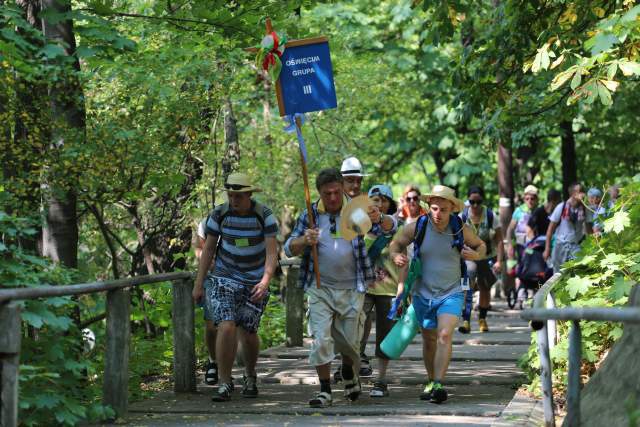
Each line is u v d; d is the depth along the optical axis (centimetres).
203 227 1285
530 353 1128
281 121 2309
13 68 1109
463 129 3594
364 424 941
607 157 3294
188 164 1582
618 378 756
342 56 2622
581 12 1338
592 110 2866
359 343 1092
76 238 1188
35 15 1227
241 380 1310
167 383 1308
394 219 1127
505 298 2805
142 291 1526
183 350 1206
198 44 1404
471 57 1553
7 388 750
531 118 1684
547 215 2067
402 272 1120
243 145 2259
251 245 1130
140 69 1252
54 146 1138
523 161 3447
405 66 3167
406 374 1338
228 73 1402
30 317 841
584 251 1214
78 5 1334
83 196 1218
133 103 1277
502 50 1511
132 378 1260
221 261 1134
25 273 905
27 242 1178
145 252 1692
